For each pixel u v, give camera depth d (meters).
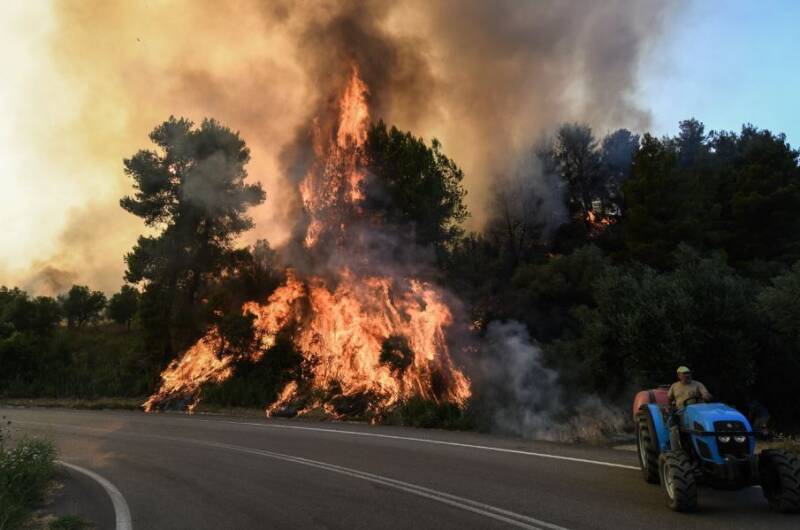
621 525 6.47
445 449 12.75
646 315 15.29
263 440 15.64
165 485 10.32
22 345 34.09
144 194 34.97
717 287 15.55
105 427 19.98
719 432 7.05
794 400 16.25
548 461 10.70
